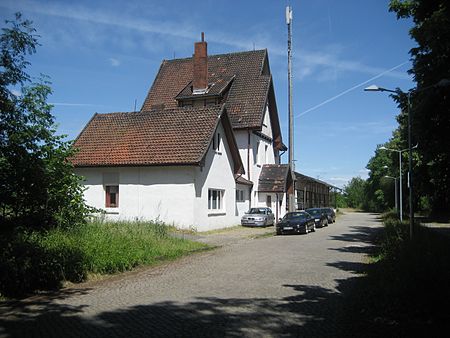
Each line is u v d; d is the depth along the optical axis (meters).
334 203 92.50
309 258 15.91
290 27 36.88
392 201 71.19
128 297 9.30
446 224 39.78
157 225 19.08
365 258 15.95
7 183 11.96
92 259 11.71
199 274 12.33
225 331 6.90
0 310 8.12
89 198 26.64
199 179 25.14
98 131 28.30
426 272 8.77
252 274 12.35
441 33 11.14
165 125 27.02
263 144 39.06
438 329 6.63
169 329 6.98
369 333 6.71
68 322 7.33
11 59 9.90
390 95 18.08
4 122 10.88
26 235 11.27
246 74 39.22
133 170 25.72
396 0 20.52
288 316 7.81
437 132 13.86
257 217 31.42
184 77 40.94
